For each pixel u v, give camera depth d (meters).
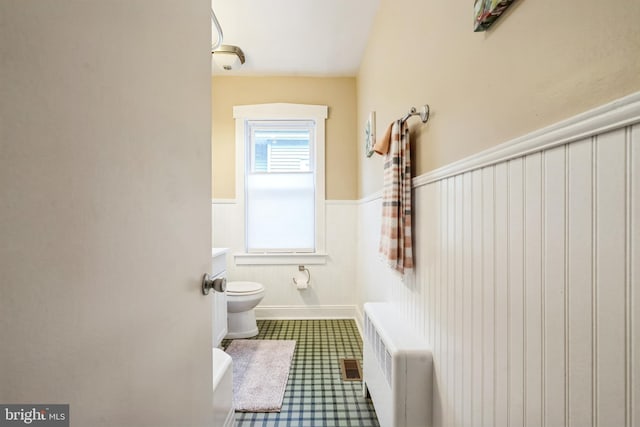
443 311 1.03
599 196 0.48
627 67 0.44
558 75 0.56
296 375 1.93
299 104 2.97
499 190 0.73
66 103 0.37
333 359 2.14
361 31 2.25
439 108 1.06
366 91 2.45
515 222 0.67
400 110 1.52
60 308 0.36
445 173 1.00
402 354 1.11
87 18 0.40
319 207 3.01
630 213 0.44
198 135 0.80
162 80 0.60
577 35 0.52
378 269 2.03
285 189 3.08
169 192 0.63
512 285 0.68
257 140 3.10
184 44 0.71
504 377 0.71
